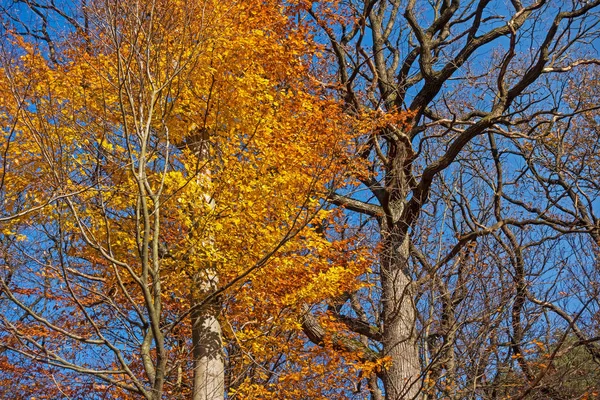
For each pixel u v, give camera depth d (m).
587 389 9.95
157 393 5.54
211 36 7.40
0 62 6.36
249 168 7.44
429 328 10.71
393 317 10.22
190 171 7.11
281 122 8.12
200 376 7.40
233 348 9.03
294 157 7.43
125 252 7.40
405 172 12.43
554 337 11.17
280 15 9.09
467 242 11.01
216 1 7.68
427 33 14.05
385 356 9.89
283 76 8.80
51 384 8.31
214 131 7.81
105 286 8.08
